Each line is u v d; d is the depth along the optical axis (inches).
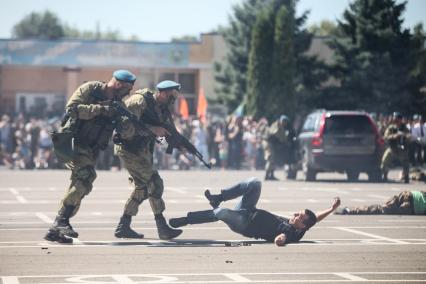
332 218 1419.8
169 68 5408.5
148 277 833.5
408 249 1051.9
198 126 3385.8
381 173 2564.0
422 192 1478.8
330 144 2511.1
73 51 5211.6
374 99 4717.0
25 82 5526.6
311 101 4859.7
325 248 1056.2
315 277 840.9
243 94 5098.4
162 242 1105.4
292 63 4421.8
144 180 1120.8
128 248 1045.8
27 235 1168.8
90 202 1748.3
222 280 819.4
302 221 1079.6
